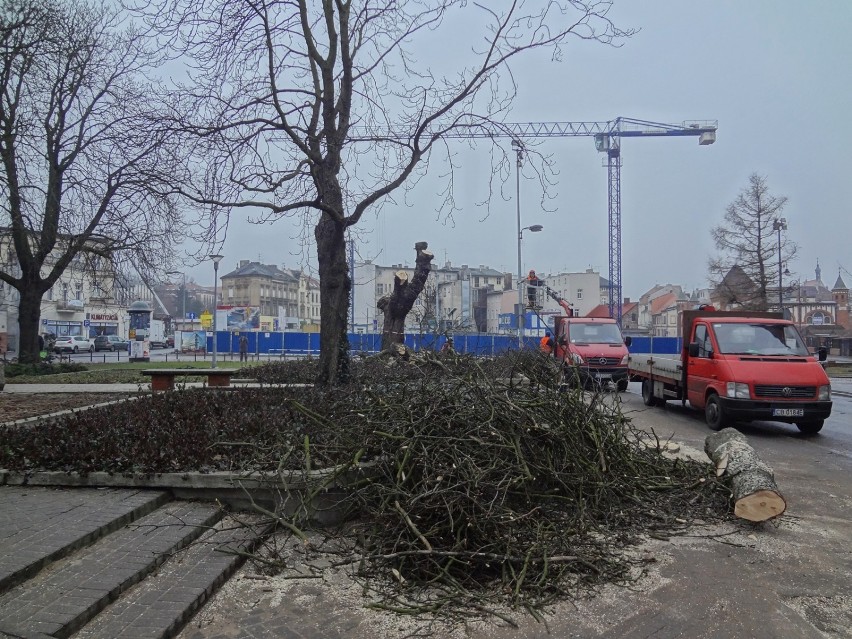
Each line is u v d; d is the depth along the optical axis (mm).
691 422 13141
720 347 12234
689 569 4859
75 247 20641
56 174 20734
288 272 75875
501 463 5320
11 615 3617
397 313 16875
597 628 3900
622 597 4340
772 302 38594
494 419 5801
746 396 11305
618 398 7531
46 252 22031
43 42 17844
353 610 4098
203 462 6098
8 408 11406
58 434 6836
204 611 4062
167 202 10781
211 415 8109
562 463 5879
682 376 13617
